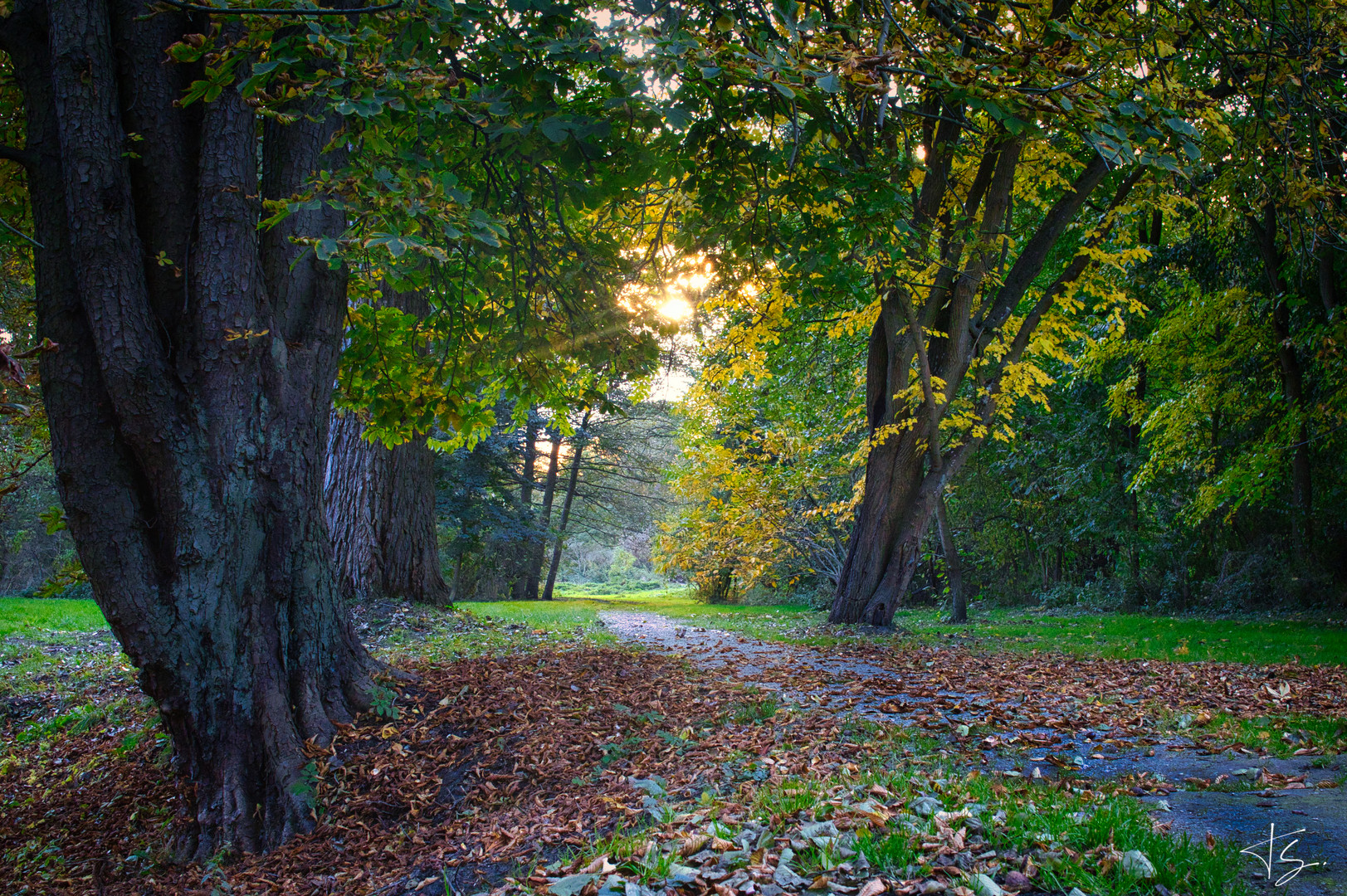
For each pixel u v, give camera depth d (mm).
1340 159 9203
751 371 16953
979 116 9812
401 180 4441
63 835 6098
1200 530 19188
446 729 6086
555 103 4562
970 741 5617
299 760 5594
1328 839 3287
